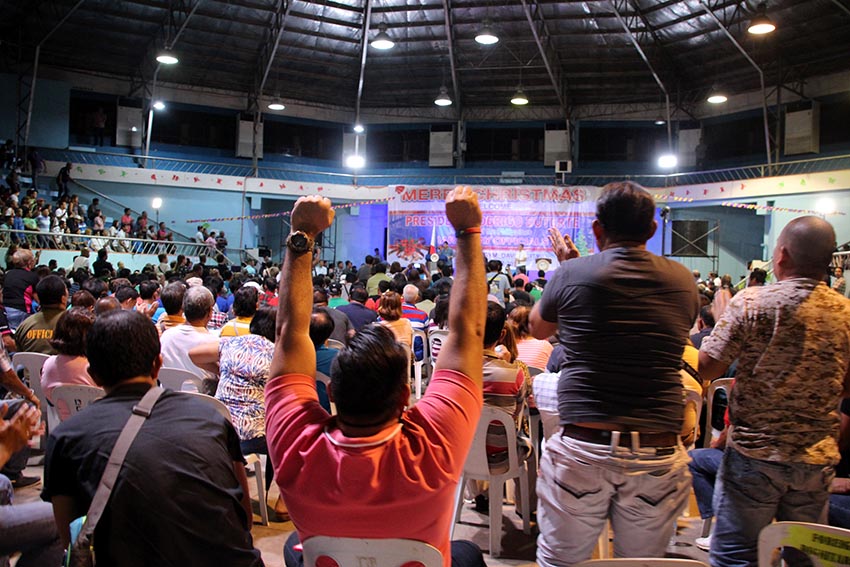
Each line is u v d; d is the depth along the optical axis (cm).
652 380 200
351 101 2311
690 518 394
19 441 190
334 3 1809
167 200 2041
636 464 195
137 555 167
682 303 207
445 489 147
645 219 214
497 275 1077
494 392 336
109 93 2069
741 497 218
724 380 430
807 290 215
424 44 1978
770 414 214
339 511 146
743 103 2027
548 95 2195
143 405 180
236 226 2120
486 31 1450
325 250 2283
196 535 171
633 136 2233
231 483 182
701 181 2091
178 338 438
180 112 2189
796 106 1903
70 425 178
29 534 239
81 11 1762
